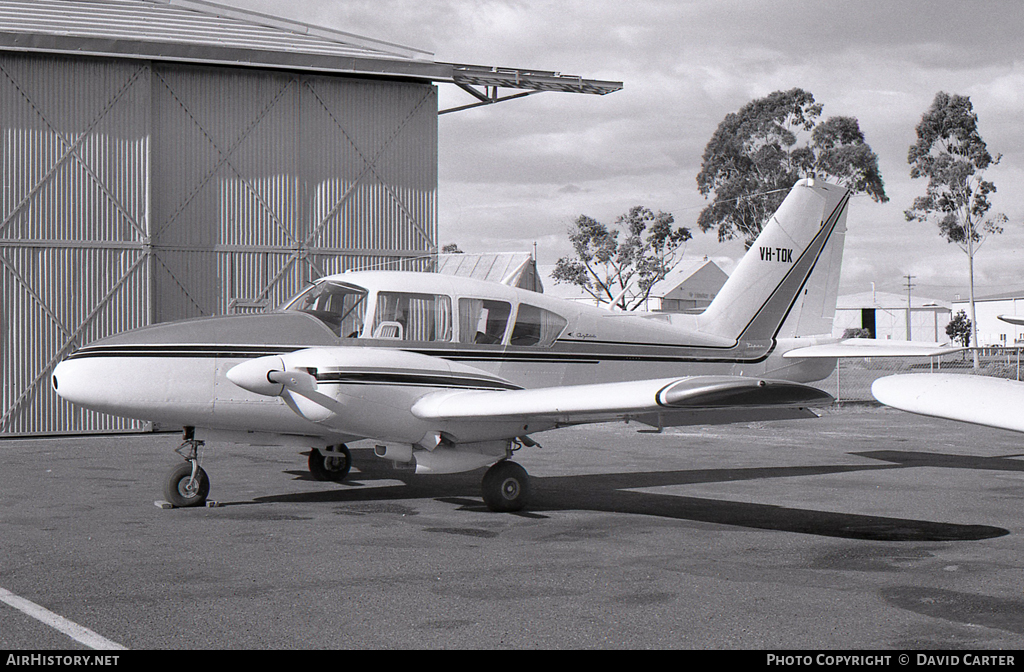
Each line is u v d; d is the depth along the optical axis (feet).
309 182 52.34
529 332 28.43
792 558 18.89
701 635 13.53
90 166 47.83
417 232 54.75
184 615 14.16
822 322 36.17
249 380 22.52
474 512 24.50
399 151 54.29
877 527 22.41
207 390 24.38
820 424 53.11
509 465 24.90
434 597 15.52
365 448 39.60
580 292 170.30
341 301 26.53
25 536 20.29
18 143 46.55
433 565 17.97
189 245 49.98
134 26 51.16
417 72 53.31
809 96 136.05
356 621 14.03
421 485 29.63
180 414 24.35
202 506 24.84
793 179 134.31
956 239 144.15
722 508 25.20
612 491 28.40
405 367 23.98
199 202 50.19
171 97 49.57
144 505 24.88
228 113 50.67
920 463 35.53
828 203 36.19
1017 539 20.94
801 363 35.40
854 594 15.94
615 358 30.09
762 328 34.60
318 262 52.49
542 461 35.99
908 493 27.89
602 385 22.65
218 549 19.13
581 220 154.92
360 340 25.85
